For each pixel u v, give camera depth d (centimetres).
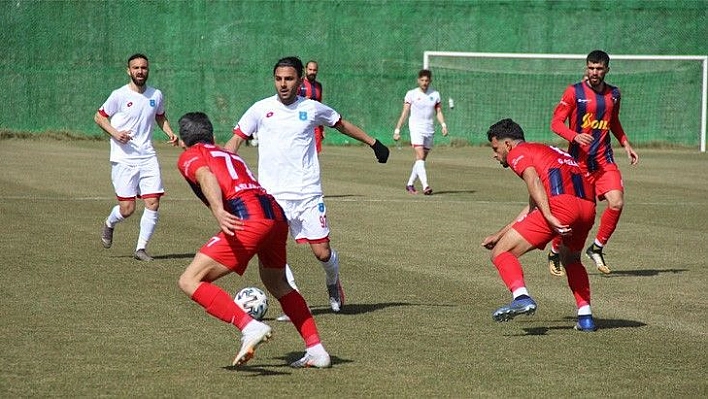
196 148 1630
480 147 8062
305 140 2067
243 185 1606
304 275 2523
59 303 2098
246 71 7962
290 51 7994
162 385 1509
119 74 7881
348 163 6278
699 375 1623
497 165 6281
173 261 2667
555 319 2066
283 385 1524
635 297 2320
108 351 1712
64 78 7819
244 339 1527
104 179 4834
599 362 1703
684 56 7812
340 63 8031
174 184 4769
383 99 8088
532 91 8194
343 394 1480
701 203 4306
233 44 7938
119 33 7869
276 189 2066
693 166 6353
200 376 1568
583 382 1573
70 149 6800
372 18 8038
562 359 1720
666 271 2673
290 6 7969
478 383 1556
